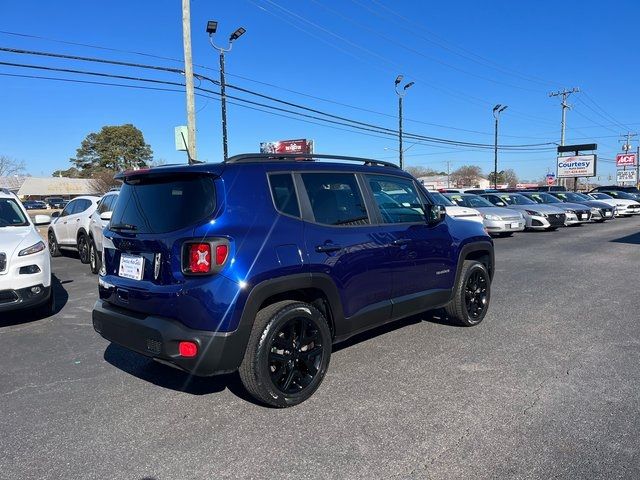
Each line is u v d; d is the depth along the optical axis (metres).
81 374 4.64
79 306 7.45
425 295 5.12
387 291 4.65
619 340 5.36
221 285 3.44
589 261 11.18
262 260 3.61
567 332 5.68
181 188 3.77
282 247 3.76
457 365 4.67
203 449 3.26
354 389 4.16
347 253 4.21
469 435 3.36
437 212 5.26
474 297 5.93
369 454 3.16
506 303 7.14
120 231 4.04
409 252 4.87
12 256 6.07
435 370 4.55
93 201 11.41
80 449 3.29
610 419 3.55
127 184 4.23
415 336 5.57
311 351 3.99
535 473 2.91
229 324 3.45
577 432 3.37
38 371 4.73
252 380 3.66
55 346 5.51
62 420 3.70
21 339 5.79
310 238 3.98
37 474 3.00
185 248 3.51
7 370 4.77
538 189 42.19
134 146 89.69
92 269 10.60
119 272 4.08
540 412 3.68
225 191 3.62
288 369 3.85
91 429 3.56
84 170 103.62
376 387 4.19
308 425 3.55
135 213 3.98
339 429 3.48
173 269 3.56
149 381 4.45
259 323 3.67
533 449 3.17
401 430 3.45
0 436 3.47
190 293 3.45
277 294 3.87
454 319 5.86
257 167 3.89
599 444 3.21
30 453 3.24
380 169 4.95
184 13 17.44
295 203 4.02
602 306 6.89
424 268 5.09
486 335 5.59
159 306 3.59
